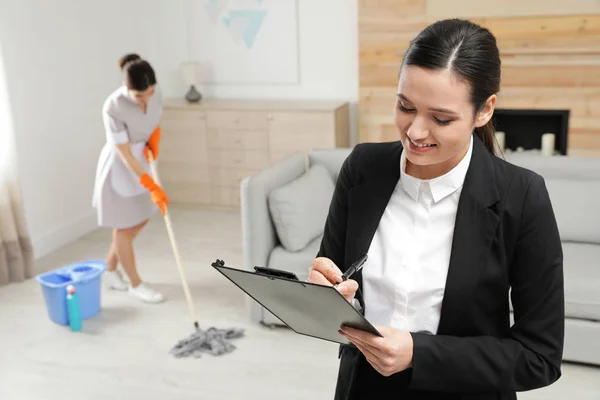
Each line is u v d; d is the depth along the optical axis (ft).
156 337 11.69
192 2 18.86
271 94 18.98
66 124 16.34
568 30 15.81
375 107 17.63
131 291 13.16
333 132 17.11
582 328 10.25
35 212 15.55
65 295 12.01
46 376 10.57
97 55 17.33
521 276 3.92
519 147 17.81
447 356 3.84
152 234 16.75
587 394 9.78
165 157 18.63
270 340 11.52
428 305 4.10
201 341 11.31
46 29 15.51
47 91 15.66
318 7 18.02
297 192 11.76
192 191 18.66
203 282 13.85
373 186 4.31
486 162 4.02
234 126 17.83
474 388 3.92
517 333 3.96
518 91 16.53
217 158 18.21
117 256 12.96
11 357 11.14
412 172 4.13
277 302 4.00
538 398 9.73
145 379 10.43
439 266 4.07
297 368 10.65
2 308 12.92
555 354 3.86
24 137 15.08
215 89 19.39
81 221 16.99
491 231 3.90
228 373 10.54
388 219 4.26
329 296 3.50
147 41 19.36
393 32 16.94
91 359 11.03
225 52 19.01
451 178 4.00
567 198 11.92
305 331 4.30
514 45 16.25
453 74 3.41
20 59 14.83
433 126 3.52
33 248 15.12
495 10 16.12
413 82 3.47
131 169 12.02
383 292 4.24
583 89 16.10
